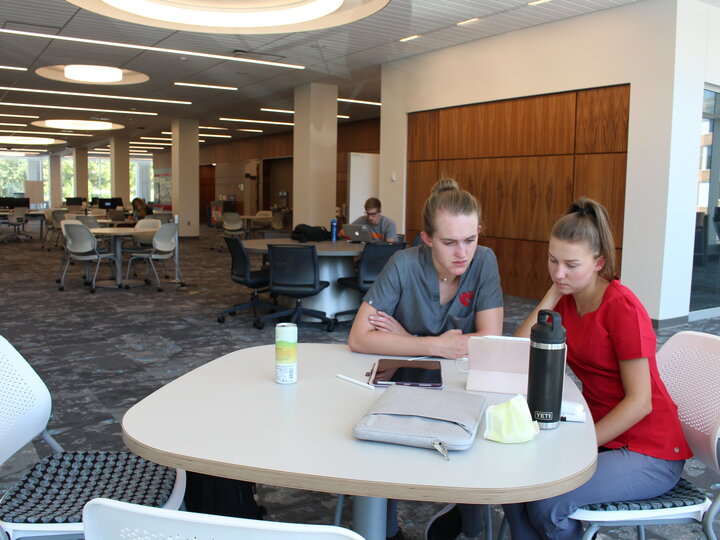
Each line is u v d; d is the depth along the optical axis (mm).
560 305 1956
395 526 2273
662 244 6211
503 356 1704
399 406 1429
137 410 1505
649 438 1676
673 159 6133
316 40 8195
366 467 1191
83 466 1787
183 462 1237
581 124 6984
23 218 16812
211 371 1855
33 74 10922
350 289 6555
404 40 8172
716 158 6703
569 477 1171
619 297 1745
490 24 7332
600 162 6809
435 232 1945
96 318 6500
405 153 9375
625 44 6453
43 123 18203
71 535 1472
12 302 7355
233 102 13891
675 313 6402
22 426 1750
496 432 1345
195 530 907
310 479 1154
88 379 4328
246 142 22547
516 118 7750
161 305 7316
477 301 2162
